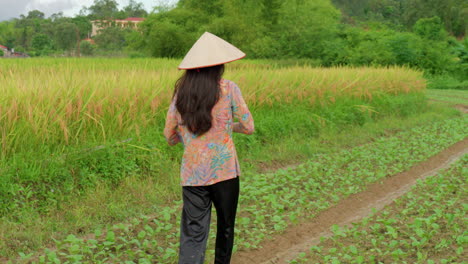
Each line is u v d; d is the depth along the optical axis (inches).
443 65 1437.0
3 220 206.5
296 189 278.7
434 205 251.4
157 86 361.7
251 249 192.2
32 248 188.5
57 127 277.3
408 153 383.6
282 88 482.3
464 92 1143.0
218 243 149.4
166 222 216.7
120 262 172.6
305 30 1549.0
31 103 274.8
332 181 295.0
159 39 1649.9
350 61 1472.7
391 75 714.8
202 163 139.1
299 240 208.5
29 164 247.3
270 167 343.3
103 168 264.5
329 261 180.4
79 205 232.7
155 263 174.4
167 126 143.1
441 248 189.6
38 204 226.5
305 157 373.7
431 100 917.2
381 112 601.6
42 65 707.4
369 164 341.4
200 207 142.8
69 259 171.2
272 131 407.2
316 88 512.7
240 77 454.3
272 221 222.8
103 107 306.3
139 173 283.3
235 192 144.2
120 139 304.7
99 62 860.6
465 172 320.5
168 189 269.3
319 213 239.8
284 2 1674.5
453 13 3189.0
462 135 490.3
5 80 311.6
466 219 220.7
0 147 251.3
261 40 1585.9
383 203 269.0
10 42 4904.0
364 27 2506.2
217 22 1643.7
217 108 137.3
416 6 3467.0
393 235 200.1
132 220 221.0
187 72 137.8
